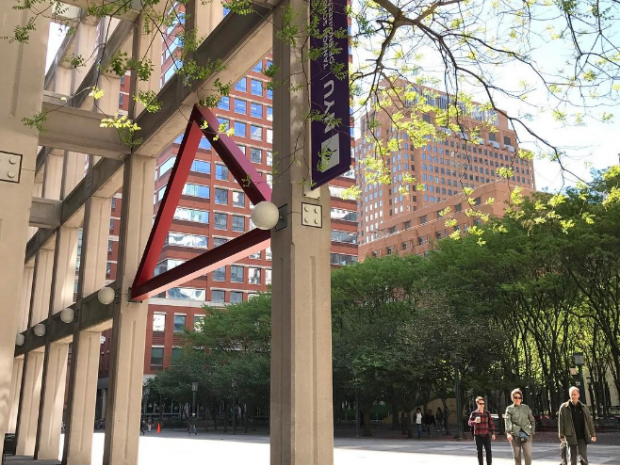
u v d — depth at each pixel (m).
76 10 23.38
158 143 15.46
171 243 69.44
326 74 8.88
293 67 9.55
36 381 26.52
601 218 23.31
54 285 22.78
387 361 30.31
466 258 29.52
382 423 49.03
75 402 18.39
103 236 19.95
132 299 15.26
